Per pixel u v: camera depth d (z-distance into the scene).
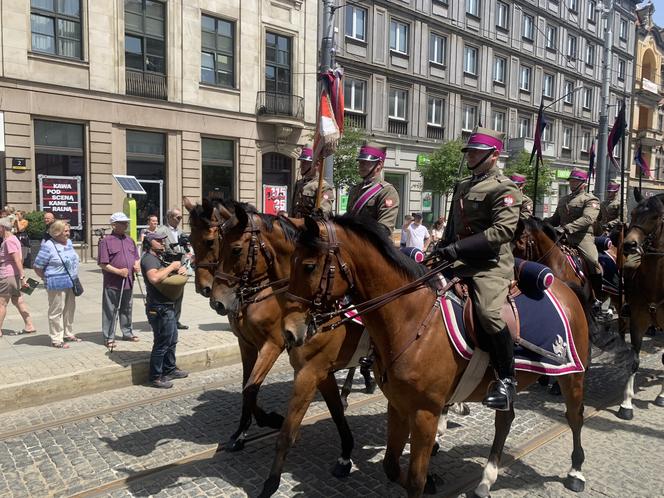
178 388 6.88
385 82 25.31
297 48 22.17
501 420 4.36
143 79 18.31
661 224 6.31
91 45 17.05
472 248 3.63
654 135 45.47
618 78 42.00
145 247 6.92
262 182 21.94
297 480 4.59
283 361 8.02
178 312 9.29
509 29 31.78
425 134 27.50
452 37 28.28
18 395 6.11
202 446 5.20
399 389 3.57
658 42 46.00
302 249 3.34
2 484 4.45
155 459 4.91
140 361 7.14
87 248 17.48
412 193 27.22
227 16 20.11
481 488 4.25
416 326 3.58
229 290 4.81
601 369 8.03
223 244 4.85
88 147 17.28
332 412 4.65
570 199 8.18
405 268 3.66
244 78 20.78
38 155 16.55
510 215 3.62
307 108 22.86
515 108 33.03
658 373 7.95
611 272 8.16
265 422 5.39
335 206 20.11
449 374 3.62
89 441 5.28
